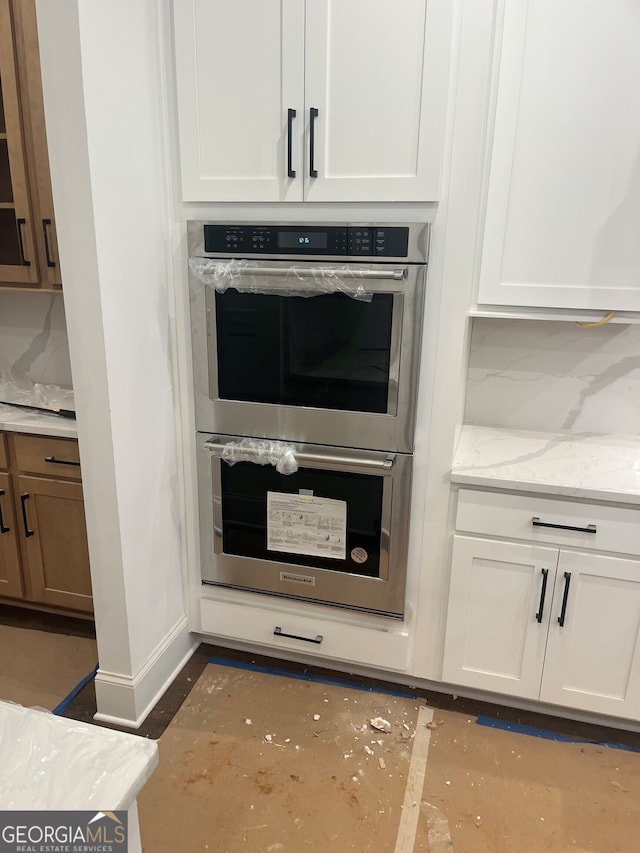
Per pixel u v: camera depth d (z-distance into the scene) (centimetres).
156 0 176
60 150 156
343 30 165
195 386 204
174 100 183
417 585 203
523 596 191
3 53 198
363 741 196
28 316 264
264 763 187
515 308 185
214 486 211
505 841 164
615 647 187
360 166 173
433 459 189
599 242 174
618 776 185
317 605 216
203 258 191
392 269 173
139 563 196
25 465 229
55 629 249
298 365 192
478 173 165
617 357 214
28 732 80
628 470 188
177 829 165
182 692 215
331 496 200
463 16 157
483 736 199
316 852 160
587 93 165
